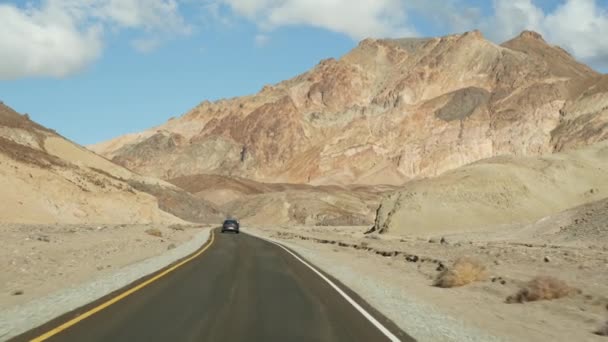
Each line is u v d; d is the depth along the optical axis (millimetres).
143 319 12070
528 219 84938
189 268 23656
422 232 84000
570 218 58906
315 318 12734
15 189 66500
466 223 84688
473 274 20422
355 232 101562
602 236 45750
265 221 178750
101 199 86125
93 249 30297
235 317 12656
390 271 25844
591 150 108562
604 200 59750
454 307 15312
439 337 10906
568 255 30719
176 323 11758
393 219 88688
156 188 150125
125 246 33875
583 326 12711
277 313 13312
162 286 17547
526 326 12578
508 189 90500
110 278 18438
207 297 15656
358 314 13344
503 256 31750
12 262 21500
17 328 10703
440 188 91688
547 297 16172
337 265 27172
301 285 18969
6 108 126062
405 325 12039
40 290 15547
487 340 10727
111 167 141000
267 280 20266
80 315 12219
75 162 117188
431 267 26922
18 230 42781
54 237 36688
